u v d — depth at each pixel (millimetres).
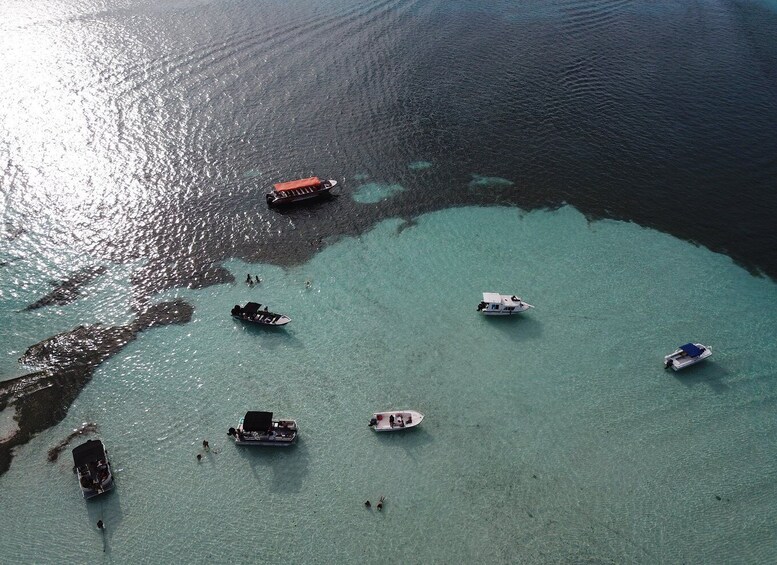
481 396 50375
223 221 67125
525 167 79438
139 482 42562
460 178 76875
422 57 103250
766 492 44281
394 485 43531
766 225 71250
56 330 53219
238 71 93500
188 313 56062
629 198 74875
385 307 58188
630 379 52562
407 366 52562
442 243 66625
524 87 96625
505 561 39375
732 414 49969
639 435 48000
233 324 55281
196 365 51312
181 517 40750
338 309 57656
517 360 53781
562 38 113688
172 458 44250
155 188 70438
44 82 84688
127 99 83938
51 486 41719
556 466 45438
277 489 42781
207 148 77562
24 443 44219
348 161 78125
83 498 41188
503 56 105625
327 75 95500
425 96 92500
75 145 74750
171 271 60438
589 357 54438
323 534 40344
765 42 116625
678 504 43250
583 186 76625
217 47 98812
